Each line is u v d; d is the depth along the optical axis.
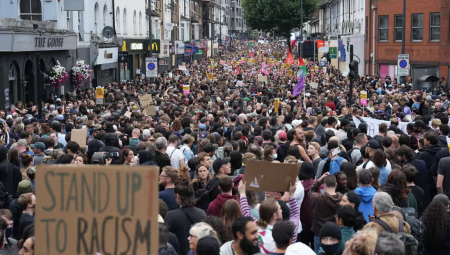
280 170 7.35
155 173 4.46
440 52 43.84
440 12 43.81
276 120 16.39
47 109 24.70
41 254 4.52
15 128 16.11
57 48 32.50
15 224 9.30
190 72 59.53
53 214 4.51
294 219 7.90
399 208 7.84
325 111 19.23
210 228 6.28
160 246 6.54
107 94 29.59
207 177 10.15
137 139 14.22
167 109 22.28
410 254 6.77
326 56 80.94
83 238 4.50
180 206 8.10
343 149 11.41
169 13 75.81
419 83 39.75
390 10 48.16
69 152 12.22
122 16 52.28
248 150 11.75
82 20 39.94
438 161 11.52
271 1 99.44
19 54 29.02
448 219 7.71
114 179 4.48
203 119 16.91
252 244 6.14
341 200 8.43
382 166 10.30
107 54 45.84
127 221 4.47
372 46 51.56
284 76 50.53
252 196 8.15
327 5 90.44
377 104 23.38
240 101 26.94
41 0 33.94
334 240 6.39
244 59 71.88
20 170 11.20
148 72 38.06
